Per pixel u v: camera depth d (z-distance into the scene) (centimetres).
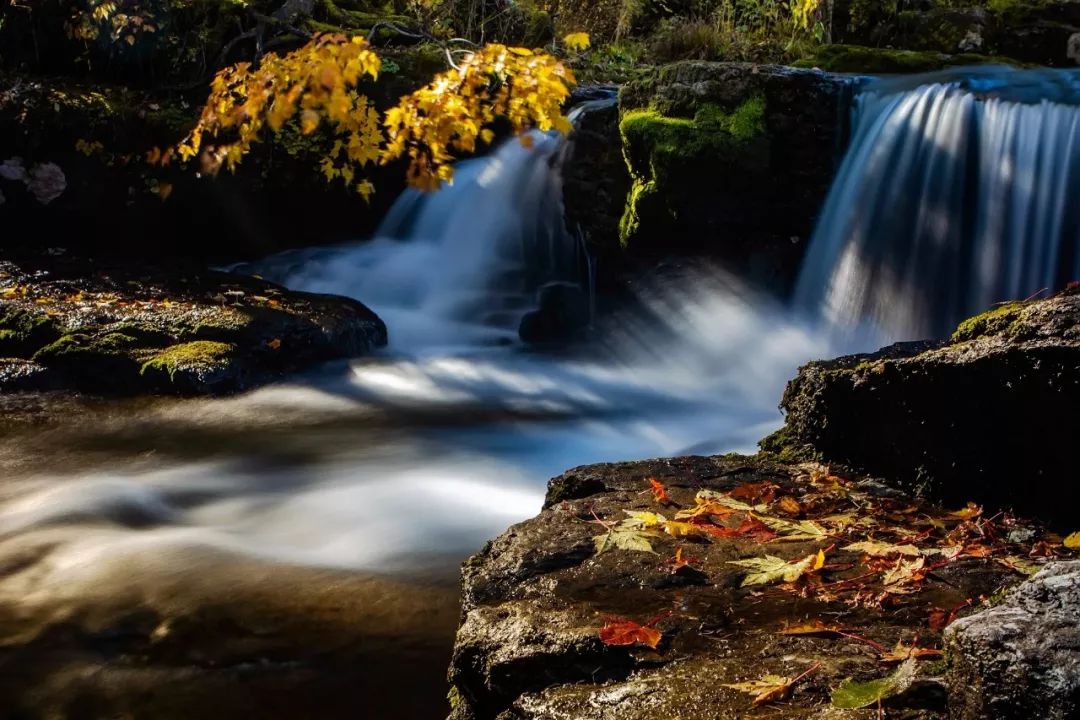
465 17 1195
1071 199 640
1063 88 719
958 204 697
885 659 212
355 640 346
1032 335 313
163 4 1003
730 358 752
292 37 1048
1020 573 269
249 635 348
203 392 680
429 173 398
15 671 325
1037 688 148
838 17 1102
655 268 793
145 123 953
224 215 984
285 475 542
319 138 973
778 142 743
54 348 693
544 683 223
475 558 305
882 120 738
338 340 784
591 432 643
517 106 390
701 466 378
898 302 720
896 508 331
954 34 1063
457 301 945
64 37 999
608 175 816
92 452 574
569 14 1201
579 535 301
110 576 398
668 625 239
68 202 943
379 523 464
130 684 319
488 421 661
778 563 275
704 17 1188
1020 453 314
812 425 390
